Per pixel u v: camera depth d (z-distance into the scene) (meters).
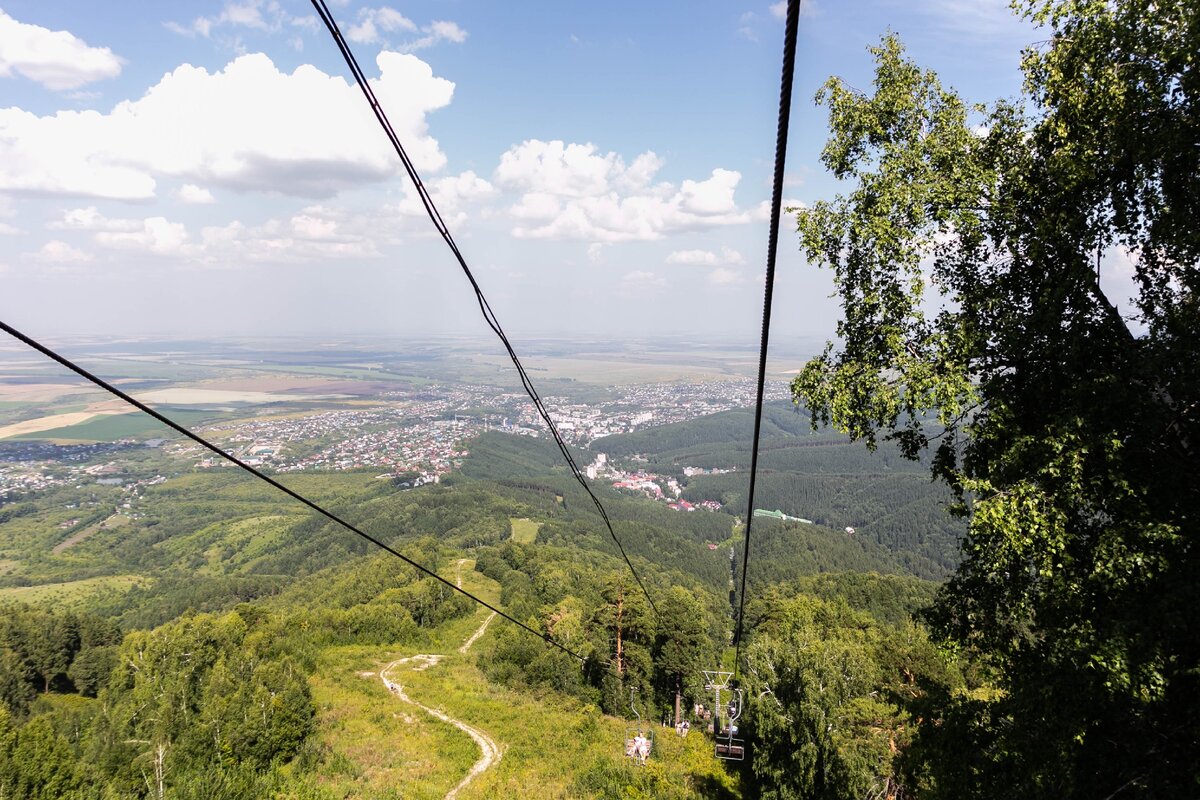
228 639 41.16
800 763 24.50
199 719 26.73
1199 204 8.70
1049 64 10.05
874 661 28.62
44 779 21.84
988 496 10.01
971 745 11.47
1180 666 8.39
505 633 56.59
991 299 10.57
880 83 12.02
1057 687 9.38
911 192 10.70
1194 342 8.70
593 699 45.38
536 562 112.31
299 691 30.20
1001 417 9.98
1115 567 8.56
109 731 29.03
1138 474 9.26
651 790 26.80
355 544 159.38
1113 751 9.45
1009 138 11.30
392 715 34.88
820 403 12.14
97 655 72.56
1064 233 9.78
